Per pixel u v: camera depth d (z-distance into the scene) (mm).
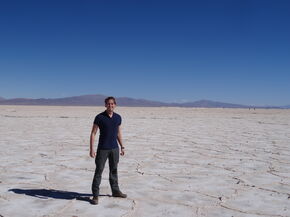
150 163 9672
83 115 40750
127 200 6117
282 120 34344
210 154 11383
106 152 5887
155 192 6664
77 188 6887
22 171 8461
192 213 5500
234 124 27281
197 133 18875
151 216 5336
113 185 6195
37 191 6652
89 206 5766
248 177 8039
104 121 5840
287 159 10531
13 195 6379
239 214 5492
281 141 15211
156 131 19922
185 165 9422
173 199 6230
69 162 9719
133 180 7625
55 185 7113
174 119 34469
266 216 5422
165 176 8039
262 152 11906
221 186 7188
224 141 15102
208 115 45969
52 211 5527
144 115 43469
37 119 31656
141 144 13828
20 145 13281
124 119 33281
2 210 5570
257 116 44438
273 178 7965
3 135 16906
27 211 5527
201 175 8188
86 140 15047
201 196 6441
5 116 36562
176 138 16156
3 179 7617
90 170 8625
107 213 5445
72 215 5348
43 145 13336
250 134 18516
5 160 9969
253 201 6176
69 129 20781
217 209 5719
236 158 10633
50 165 9258
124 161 9969
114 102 5887
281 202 6133
